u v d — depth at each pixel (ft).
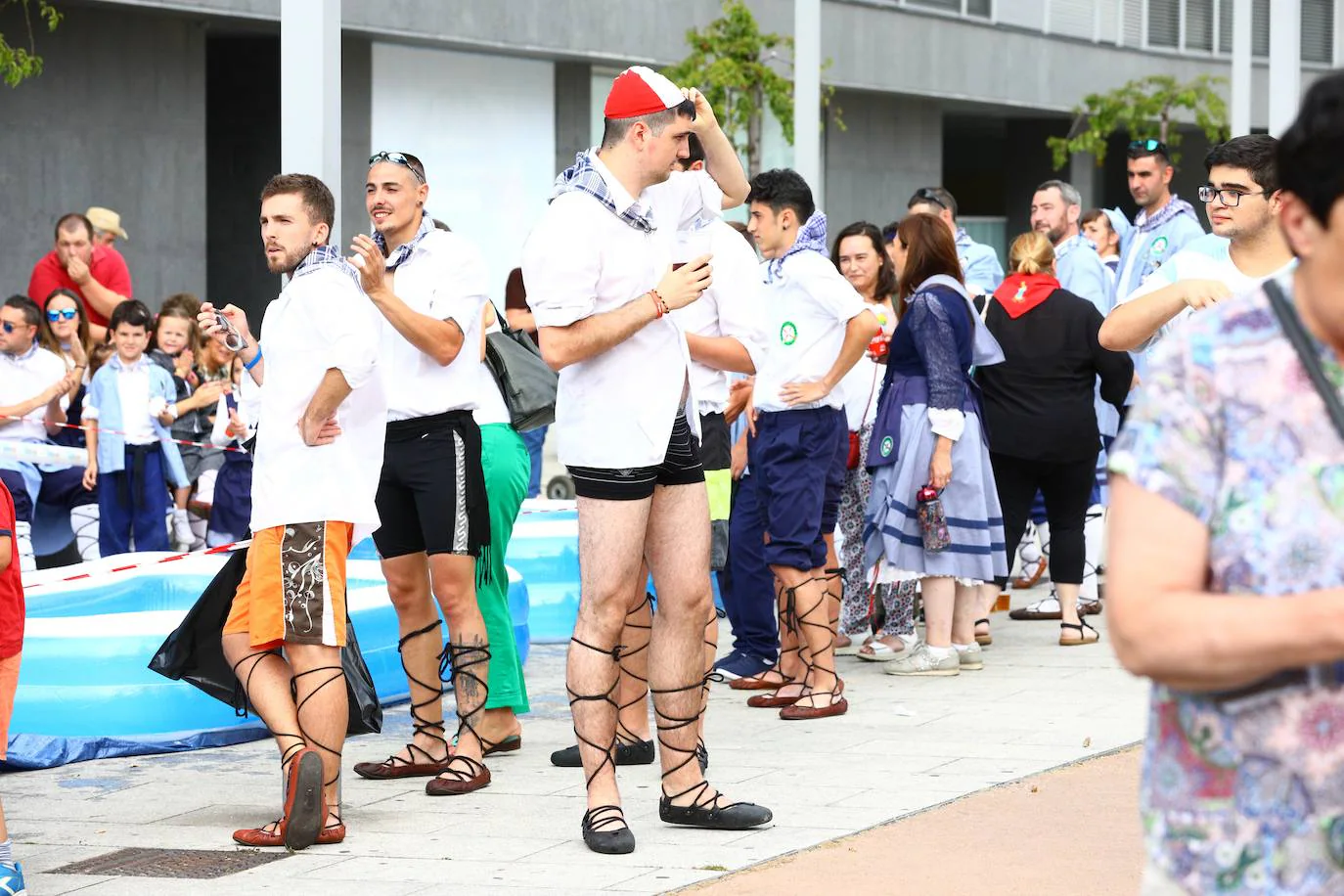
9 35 73.41
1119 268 43.09
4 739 19.24
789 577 29.91
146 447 44.21
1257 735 9.24
